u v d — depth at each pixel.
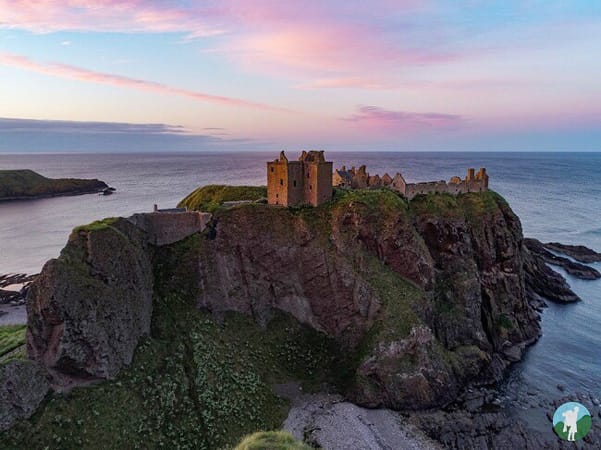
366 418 63.19
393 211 82.19
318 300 78.94
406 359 69.44
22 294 106.75
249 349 72.06
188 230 78.44
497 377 73.94
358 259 78.19
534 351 83.50
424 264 81.44
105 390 53.44
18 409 46.94
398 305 74.12
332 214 81.69
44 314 51.78
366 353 70.00
